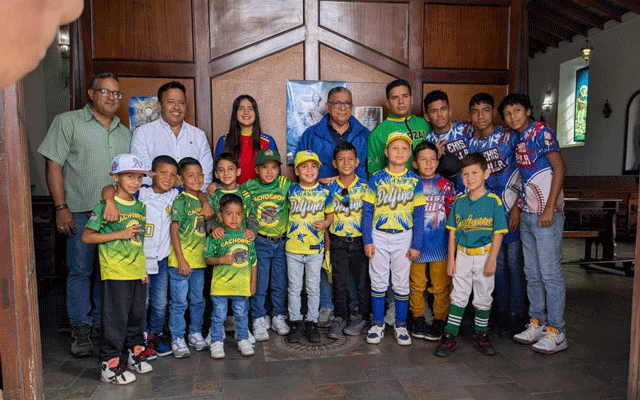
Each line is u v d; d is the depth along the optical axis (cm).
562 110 1198
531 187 281
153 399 217
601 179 859
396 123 326
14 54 34
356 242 300
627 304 390
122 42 335
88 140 280
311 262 294
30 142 677
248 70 353
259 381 236
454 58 372
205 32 344
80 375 246
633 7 887
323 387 229
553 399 217
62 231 277
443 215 300
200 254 276
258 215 296
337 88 310
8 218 168
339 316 302
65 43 746
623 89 980
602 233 547
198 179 272
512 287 314
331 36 358
